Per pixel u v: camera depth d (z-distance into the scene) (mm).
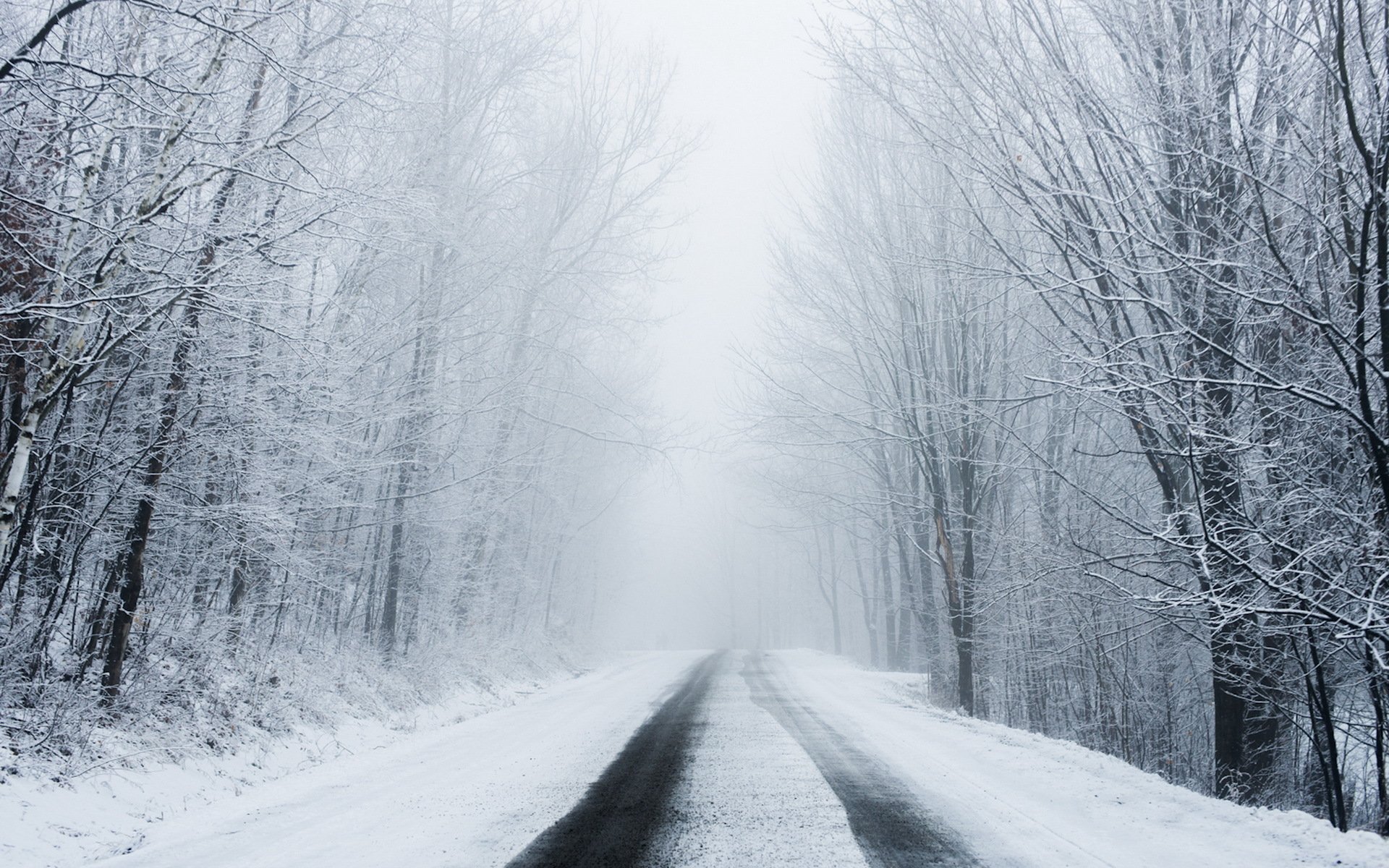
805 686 22969
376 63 10719
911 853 5562
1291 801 10742
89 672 9406
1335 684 9852
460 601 24109
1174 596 9625
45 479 9367
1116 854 5531
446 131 15500
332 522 16719
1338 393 8367
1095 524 15086
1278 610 7305
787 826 6328
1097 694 16641
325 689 13227
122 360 10000
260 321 9664
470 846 5758
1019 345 18266
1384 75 6750
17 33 8172
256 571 13906
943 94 10922
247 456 11641
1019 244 11328
